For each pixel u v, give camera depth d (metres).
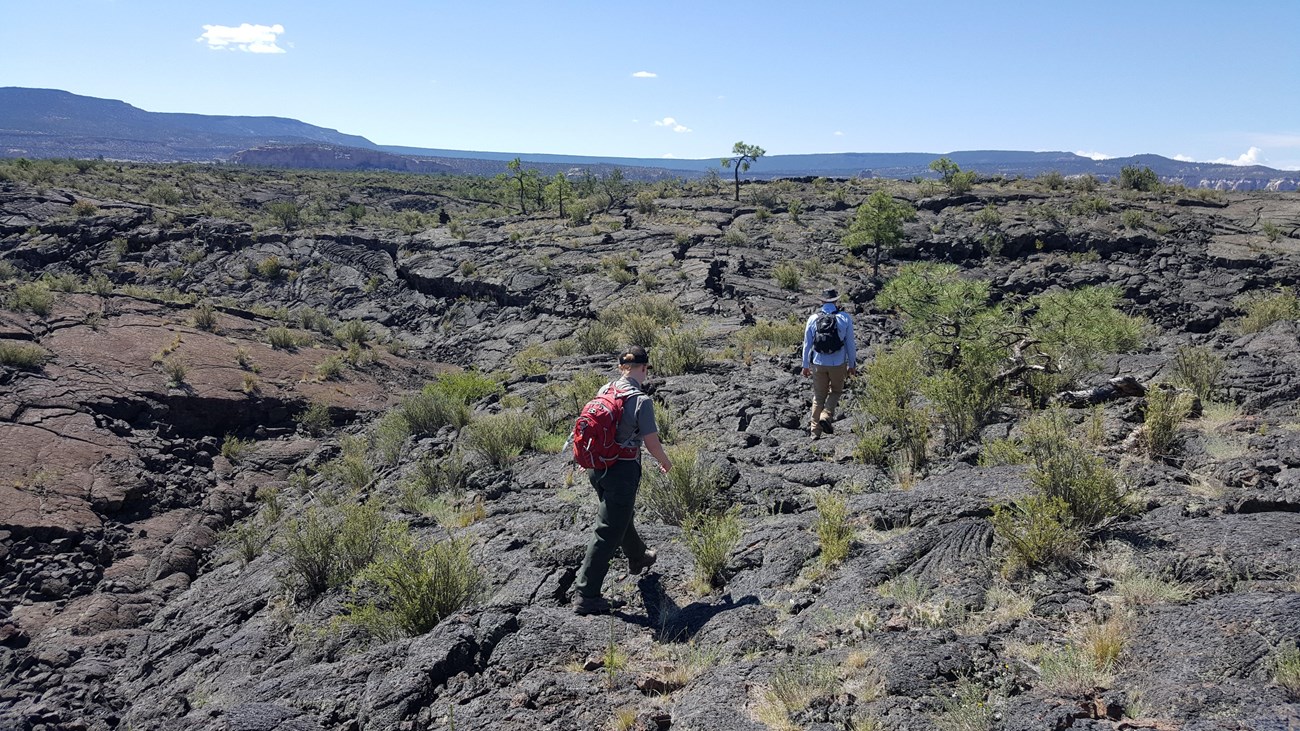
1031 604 4.32
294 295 39.47
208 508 13.02
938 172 56.56
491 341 31.39
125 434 15.08
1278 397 7.55
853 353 8.96
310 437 17.19
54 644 8.17
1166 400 6.88
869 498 6.36
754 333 21.95
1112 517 5.11
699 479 7.39
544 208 63.44
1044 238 40.44
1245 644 3.49
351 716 4.44
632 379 5.27
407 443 13.10
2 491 11.80
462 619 5.26
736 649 4.43
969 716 3.37
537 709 4.15
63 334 18.97
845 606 4.65
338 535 7.71
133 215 45.06
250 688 5.44
